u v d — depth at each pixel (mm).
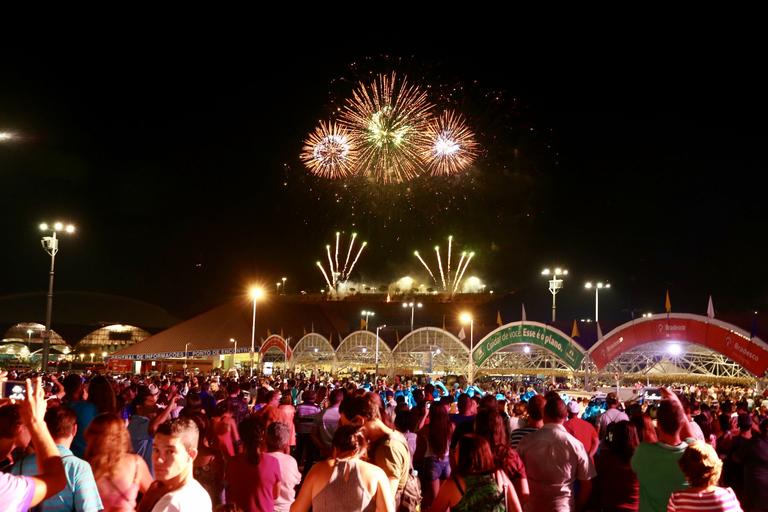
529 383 52375
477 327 56094
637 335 37406
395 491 8023
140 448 10219
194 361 107188
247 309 111250
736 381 40500
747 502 10016
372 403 8414
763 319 33156
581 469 8406
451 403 15258
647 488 7484
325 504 6297
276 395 14961
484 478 6727
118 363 103000
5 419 6301
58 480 4484
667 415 7508
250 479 8227
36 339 135375
